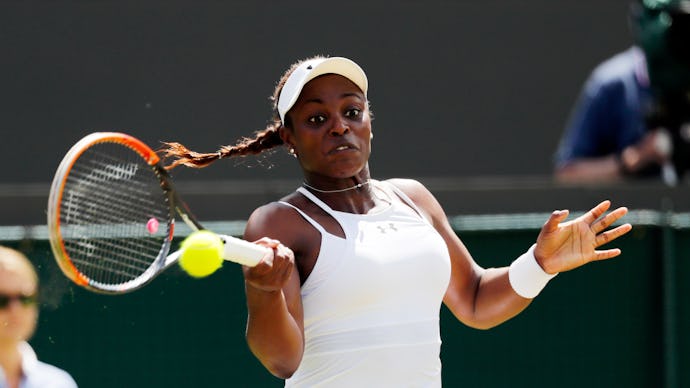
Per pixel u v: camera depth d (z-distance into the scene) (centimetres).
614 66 2175
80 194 1141
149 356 1709
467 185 2852
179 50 2812
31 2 2752
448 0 2933
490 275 1202
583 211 2175
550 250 1155
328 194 1098
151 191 1230
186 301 1727
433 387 1092
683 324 1916
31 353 1345
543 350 1872
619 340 1897
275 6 2850
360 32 2894
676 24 2033
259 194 2445
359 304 1045
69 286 1661
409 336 1057
